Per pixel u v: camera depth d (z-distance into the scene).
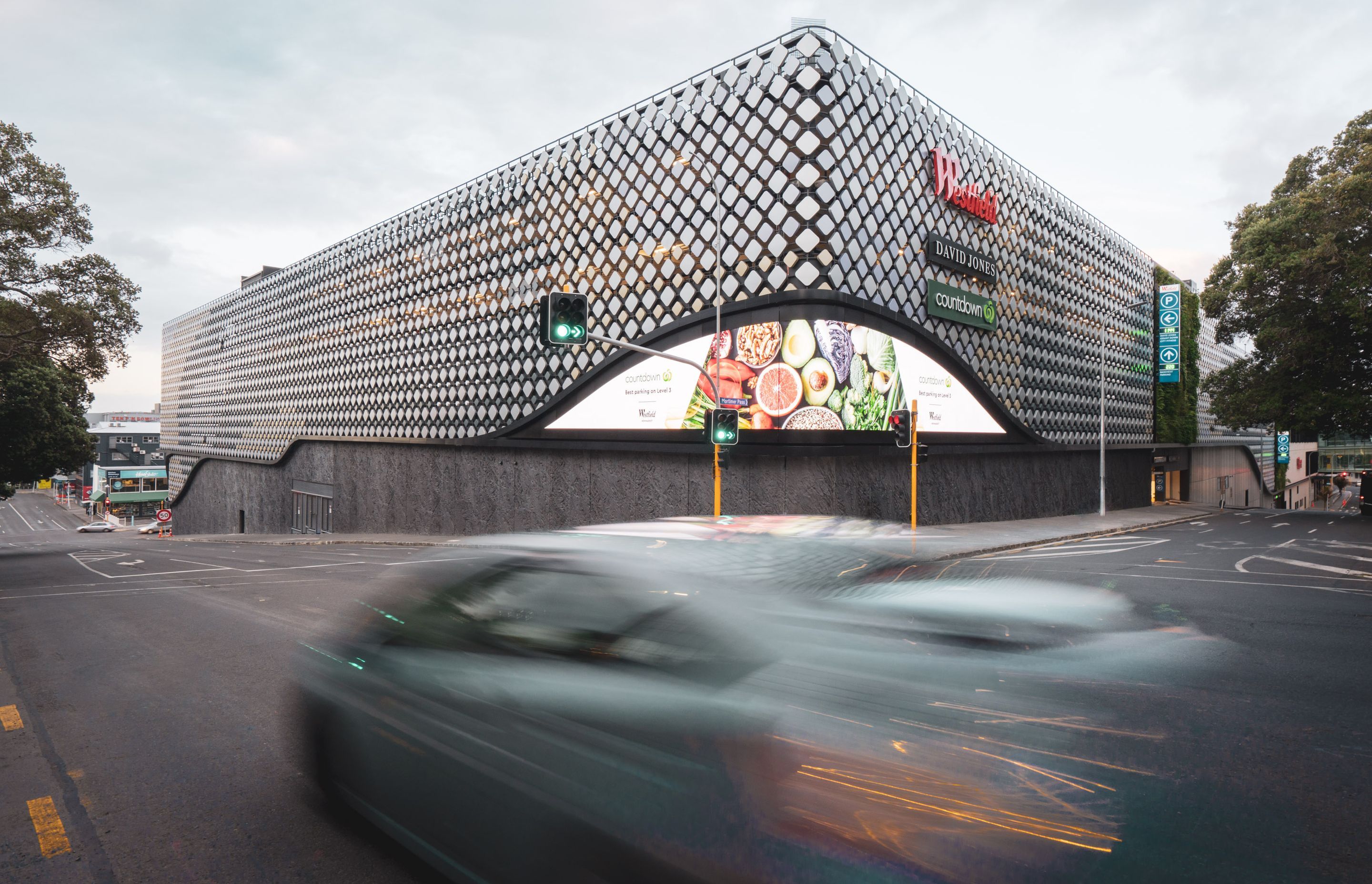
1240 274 31.80
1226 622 8.59
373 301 37.06
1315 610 9.45
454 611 3.72
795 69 20.83
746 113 21.72
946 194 24.91
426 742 3.41
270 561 20.20
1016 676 3.25
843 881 2.26
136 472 110.62
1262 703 5.08
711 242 22.30
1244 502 59.34
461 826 3.20
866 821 2.35
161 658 7.57
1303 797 3.54
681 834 2.51
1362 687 5.62
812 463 20.94
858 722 2.65
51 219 19.55
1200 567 14.59
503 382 28.94
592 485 25.48
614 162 25.19
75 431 35.00
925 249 24.12
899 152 23.11
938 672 3.04
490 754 3.12
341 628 4.25
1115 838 2.67
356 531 37.94
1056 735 2.90
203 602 11.55
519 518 28.16
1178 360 41.22
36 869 3.41
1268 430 44.50
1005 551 18.84
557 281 27.00
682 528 4.43
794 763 2.48
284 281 46.09
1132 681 3.89
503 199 29.41
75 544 36.84
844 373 20.81
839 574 4.00
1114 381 37.41
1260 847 2.94
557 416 26.45
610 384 24.72
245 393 51.34
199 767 4.59
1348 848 3.03
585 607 3.37
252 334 50.44
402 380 34.75
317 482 41.69
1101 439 30.23
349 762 3.84
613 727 2.79
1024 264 29.50
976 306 26.20
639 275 24.16
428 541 29.45
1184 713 4.35
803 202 20.58
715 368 21.33
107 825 3.83
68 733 5.28
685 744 2.61
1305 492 79.75
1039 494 30.25
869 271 21.77
